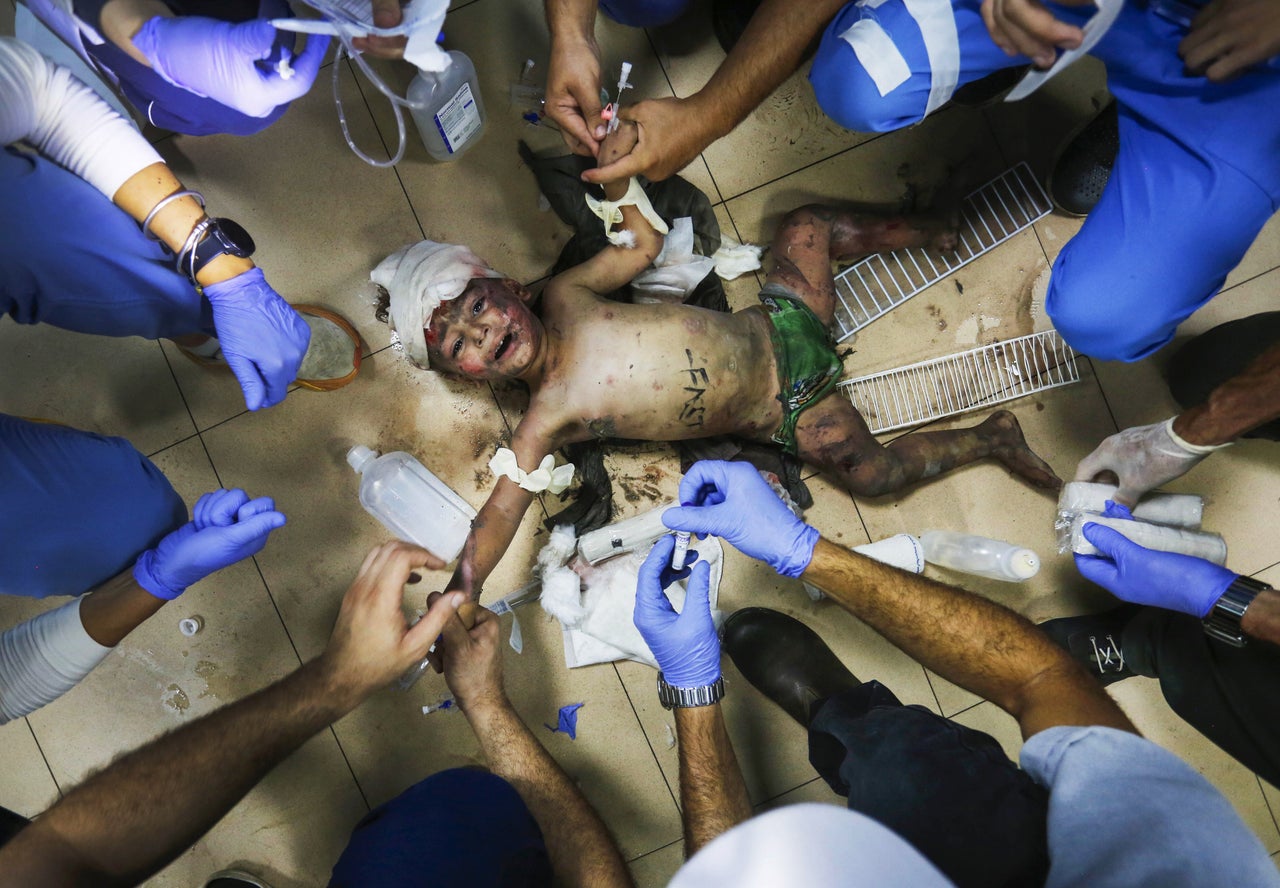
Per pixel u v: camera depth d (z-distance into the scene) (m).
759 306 2.31
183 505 2.10
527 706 2.45
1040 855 1.25
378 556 1.53
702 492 1.86
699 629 1.66
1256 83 1.71
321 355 2.32
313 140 2.45
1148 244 1.88
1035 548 2.47
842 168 2.50
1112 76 1.87
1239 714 1.86
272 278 2.45
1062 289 2.05
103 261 1.73
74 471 1.82
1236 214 1.79
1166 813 1.05
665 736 2.45
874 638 2.46
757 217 2.51
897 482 2.33
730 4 2.38
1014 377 2.48
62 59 1.95
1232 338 2.23
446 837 1.60
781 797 2.43
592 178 1.96
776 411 2.29
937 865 1.32
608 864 1.62
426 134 2.36
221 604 2.42
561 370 2.15
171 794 1.36
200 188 2.43
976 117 2.47
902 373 2.49
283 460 2.45
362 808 2.42
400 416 2.46
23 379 2.42
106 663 2.41
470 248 2.48
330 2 1.47
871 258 2.49
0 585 1.84
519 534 2.46
